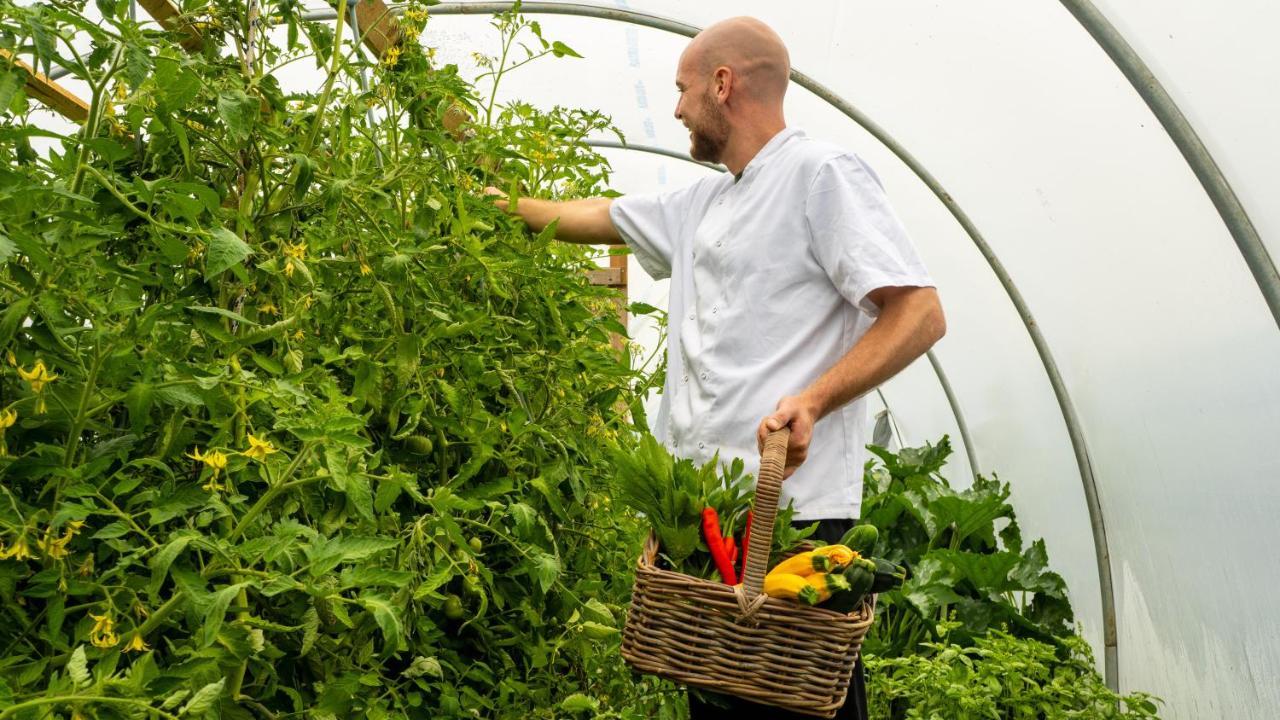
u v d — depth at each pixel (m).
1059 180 4.12
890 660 4.05
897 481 5.81
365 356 2.08
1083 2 3.25
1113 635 4.61
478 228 2.63
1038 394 4.97
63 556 1.49
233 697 1.60
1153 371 3.94
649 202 3.02
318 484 1.84
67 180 1.64
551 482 2.49
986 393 5.61
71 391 1.52
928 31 4.04
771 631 1.94
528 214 3.07
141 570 1.70
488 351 2.53
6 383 1.53
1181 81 3.23
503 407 2.77
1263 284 3.27
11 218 1.44
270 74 2.15
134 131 1.91
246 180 2.13
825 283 2.52
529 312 2.75
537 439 2.58
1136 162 3.67
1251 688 3.58
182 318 1.72
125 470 1.73
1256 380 3.36
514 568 2.44
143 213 1.55
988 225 4.70
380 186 2.33
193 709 1.20
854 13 4.12
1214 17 2.97
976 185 4.59
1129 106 3.54
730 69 2.66
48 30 1.53
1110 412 4.34
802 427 2.20
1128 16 3.18
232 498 1.62
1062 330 4.56
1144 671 4.36
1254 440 3.41
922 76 4.32
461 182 2.65
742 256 2.55
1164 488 4.02
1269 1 2.78
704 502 2.10
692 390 2.62
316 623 1.75
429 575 1.91
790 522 2.22
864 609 2.09
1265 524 3.39
